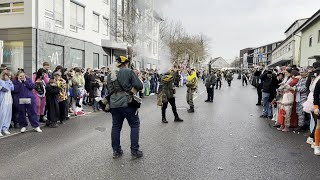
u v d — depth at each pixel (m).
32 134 8.38
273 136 8.27
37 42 17.84
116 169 5.48
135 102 6.08
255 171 5.42
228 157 6.26
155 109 13.88
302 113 8.86
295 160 6.10
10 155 6.34
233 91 27.69
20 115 8.58
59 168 5.53
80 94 12.01
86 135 8.27
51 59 19.23
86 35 23.45
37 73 9.90
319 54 27.42
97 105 13.16
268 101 11.46
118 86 6.07
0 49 13.37
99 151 6.66
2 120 8.22
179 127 9.46
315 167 5.66
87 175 5.18
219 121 10.66
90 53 24.14
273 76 11.33
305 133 8.64
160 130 8.96
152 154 6.43
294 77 9.07
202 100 18.48
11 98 8.44
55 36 19.48
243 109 14.16
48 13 18.91
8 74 8.42
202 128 9.33
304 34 34.31
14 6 17.83
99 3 25.58
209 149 6.86
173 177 5.09
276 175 5.23
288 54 48.88
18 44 17.75
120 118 6.18
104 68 16.36
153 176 5.14
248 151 6.73
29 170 5.43
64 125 9.77
